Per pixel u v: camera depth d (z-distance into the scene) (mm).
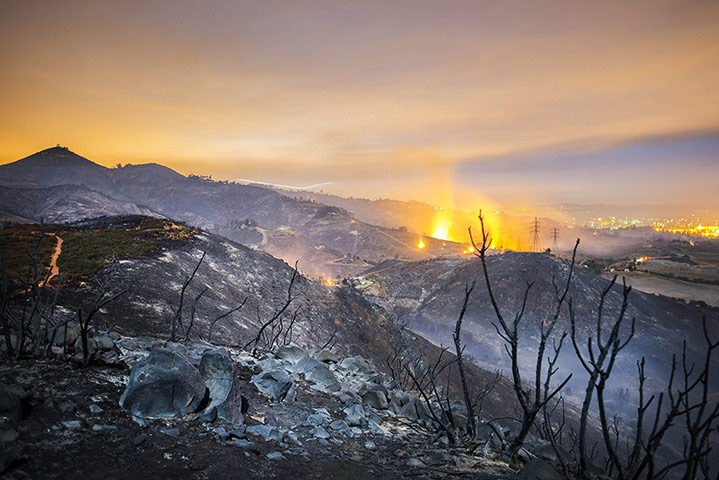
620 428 53500
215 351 6266
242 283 49188
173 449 4629
